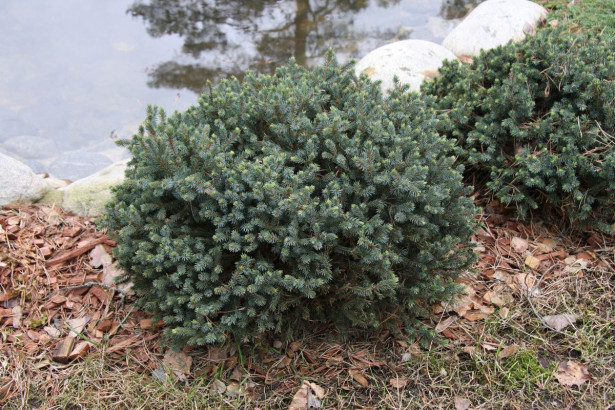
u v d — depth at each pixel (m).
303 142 2.69
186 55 6.56
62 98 5.69
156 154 2.45
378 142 2.73
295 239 2.33
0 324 2.82
